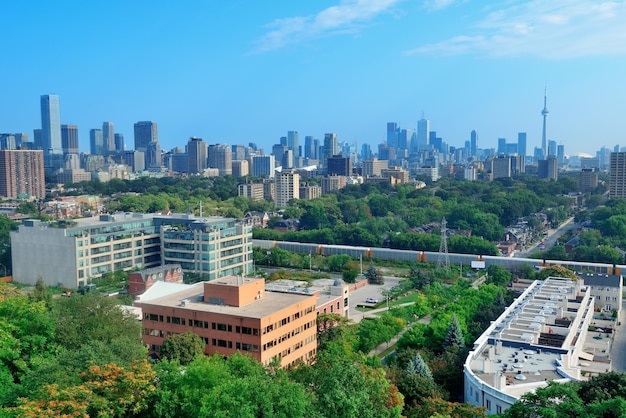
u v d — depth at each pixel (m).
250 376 84.12
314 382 94.06
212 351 130.00
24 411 67.19
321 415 75.62
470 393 114.81
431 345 151.88
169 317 135.12
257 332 124.19
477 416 82.56
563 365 119.94
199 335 131.50
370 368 98.31
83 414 68.88
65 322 115.44
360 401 79.69
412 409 95.31
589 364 145.12
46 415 66.31
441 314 161.25
